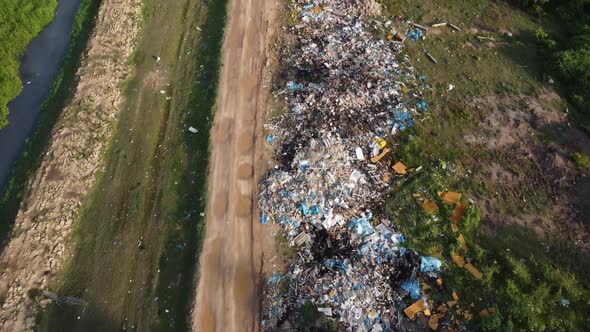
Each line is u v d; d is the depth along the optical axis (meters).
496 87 26.72
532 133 24.72
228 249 21.17
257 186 22.98
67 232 22.14
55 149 24.02
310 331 18.72
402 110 25.38
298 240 21.05
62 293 20.62
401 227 21.47
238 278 20.42
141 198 23.30
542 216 21.89
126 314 20.03
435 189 22.56
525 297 19.06
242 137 24.72
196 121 25.80
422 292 19.70
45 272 20.98
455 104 25.78
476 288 19.70
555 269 20.19
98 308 20.22
